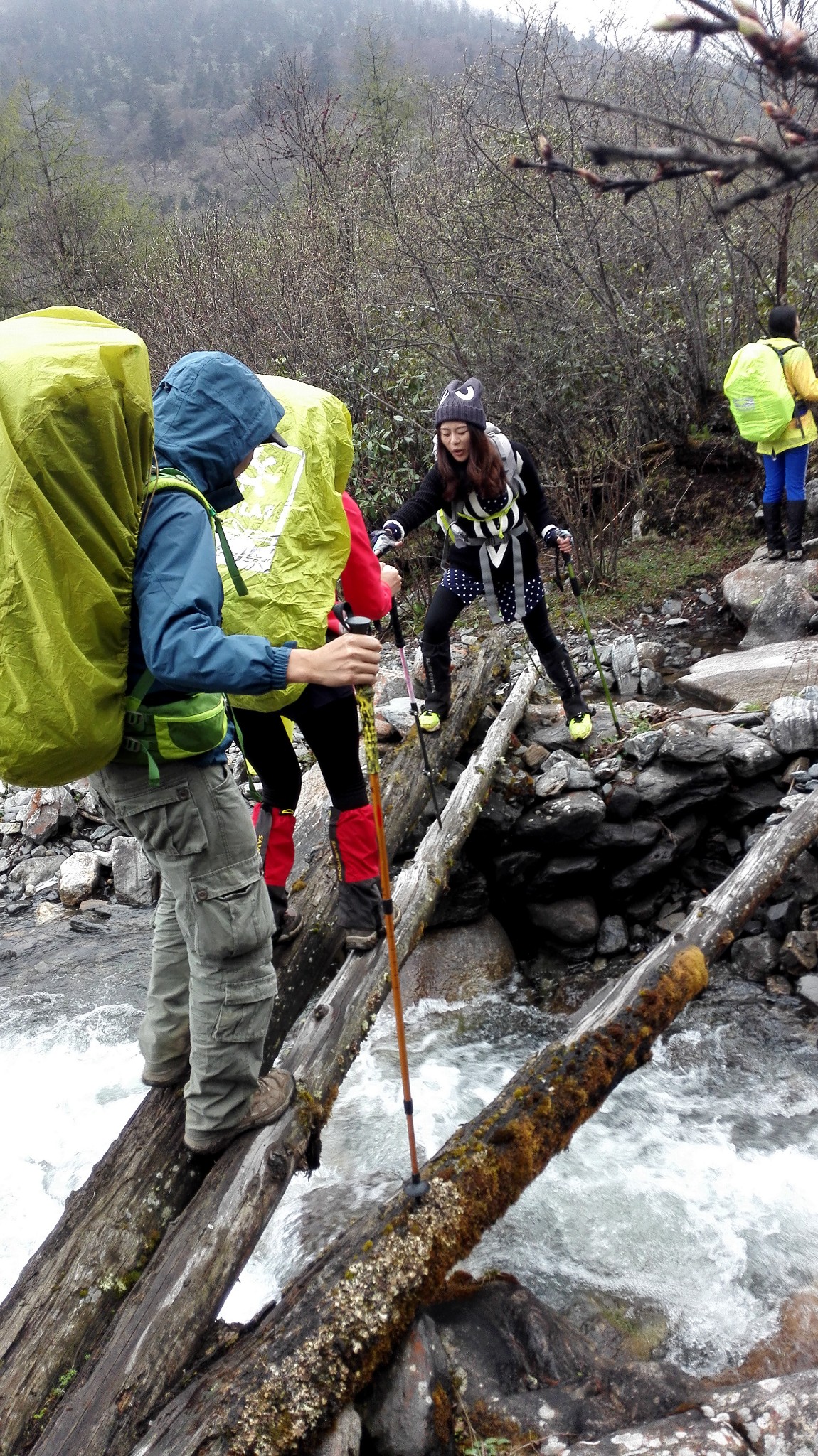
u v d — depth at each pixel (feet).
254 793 9.32
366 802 11.28
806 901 14.96
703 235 26.99
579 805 15.52
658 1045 13.88
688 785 15.83
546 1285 10.30
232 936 8.22
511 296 27.30
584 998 15.43
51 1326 8.02
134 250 53.83
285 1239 11.23
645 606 24.48
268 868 11.57
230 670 6.87
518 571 15.26
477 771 15.42
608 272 27.76
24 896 19.58
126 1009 15.98
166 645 6.82
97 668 6.97
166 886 8.68
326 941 12.05
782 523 23.22
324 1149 12.65
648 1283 10.27
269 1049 10.84
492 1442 7.82
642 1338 9.57
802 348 21.72
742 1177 11.53
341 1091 13.73
